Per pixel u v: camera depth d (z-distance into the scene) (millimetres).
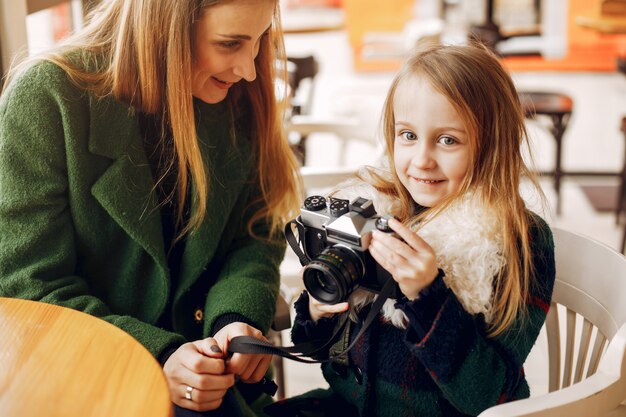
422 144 1033
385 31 5090
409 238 944
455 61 1025
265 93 1314
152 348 1093
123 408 773
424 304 949
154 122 1226
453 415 1051
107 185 1155
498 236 1000
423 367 1051
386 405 1083
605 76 4930
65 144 1138
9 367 838
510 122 1047
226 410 1073
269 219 1383
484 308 972
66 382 814
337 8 5109
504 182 1035
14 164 1129
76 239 1201
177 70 1112
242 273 1277
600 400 888
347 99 4680
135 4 1123
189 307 1298
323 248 1043
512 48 4906
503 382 987
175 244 1269
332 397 1171
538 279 1040
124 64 1148
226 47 1113
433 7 4961
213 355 1058
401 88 1041
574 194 3688
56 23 3709
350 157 4172
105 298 1243
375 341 1077
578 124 4453
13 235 1138
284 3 5141
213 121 1272
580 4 4812
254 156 1353
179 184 1229
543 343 2287
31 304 969
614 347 921
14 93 1127
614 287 1113
